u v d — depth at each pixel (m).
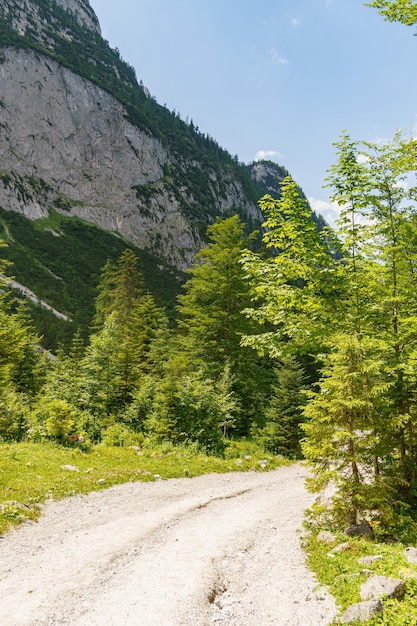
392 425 10.19
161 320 40.31
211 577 7.87
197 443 20.47
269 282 13.79
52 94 174.00
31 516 10.35
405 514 11.21
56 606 6.58
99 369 26.05
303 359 36.41
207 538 10.04
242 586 7.69
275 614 6.57
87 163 178.00
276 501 13.87
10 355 28.08
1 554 8.37
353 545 8.62
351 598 6.55
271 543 9.86
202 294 27.44
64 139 172.88
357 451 10.08
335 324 12.75
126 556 8.69
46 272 111.88
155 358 33.62
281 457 22.66
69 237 141.12
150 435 21.11
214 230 27.77
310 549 9.18
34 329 71.62
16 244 121.75
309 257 13.06
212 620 6.42
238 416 26.48
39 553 8.61
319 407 10.59
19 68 167.00
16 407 20.09
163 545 9.42
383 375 12.55
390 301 12.68
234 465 18.88
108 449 18.06
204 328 26.48
